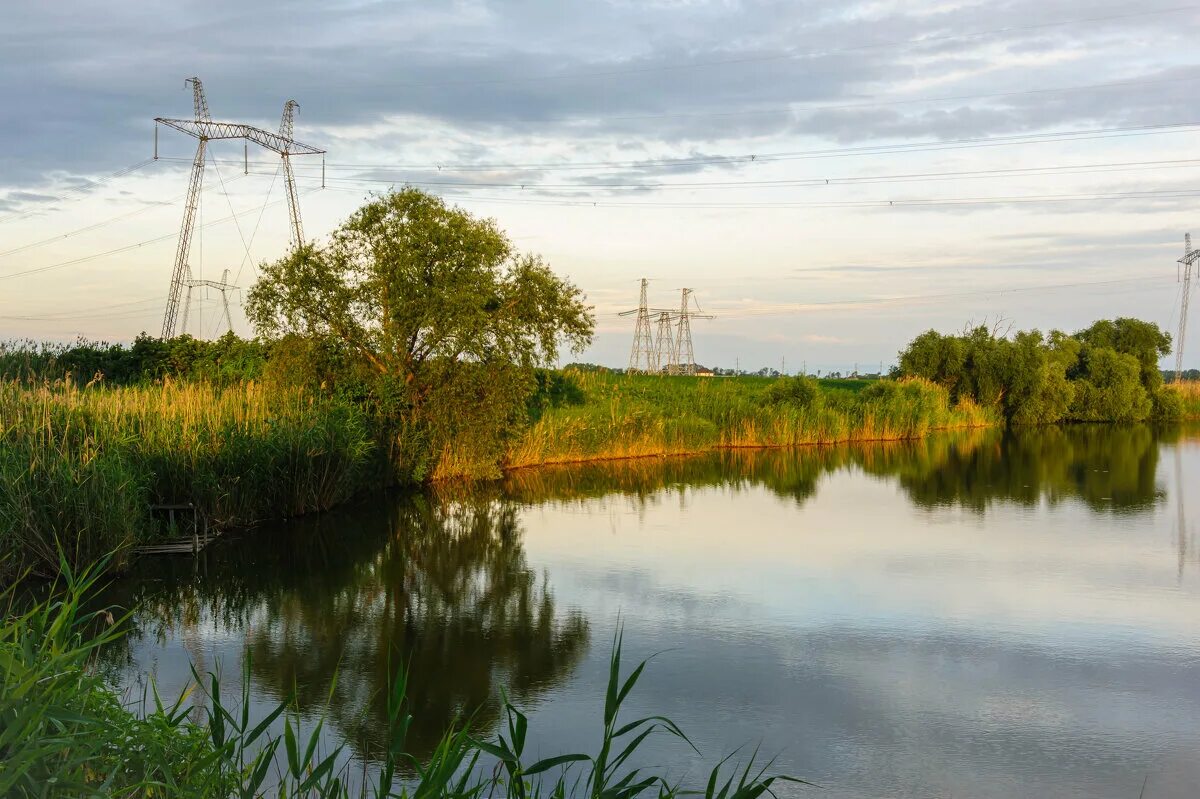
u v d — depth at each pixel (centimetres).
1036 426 5794
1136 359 6381
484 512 2112
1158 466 3241
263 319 2459
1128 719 888
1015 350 5766
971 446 4138
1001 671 1023
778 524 1981
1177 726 872
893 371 6034
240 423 1903
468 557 1609
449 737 480
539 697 930
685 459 3428
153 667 998
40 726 369
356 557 1594
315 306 2442
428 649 1083
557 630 1164
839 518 2067
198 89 4728
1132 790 740
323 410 2222
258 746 777
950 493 2506
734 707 912
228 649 1071
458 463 2661
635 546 1725
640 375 5275
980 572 1512
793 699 934
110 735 422
